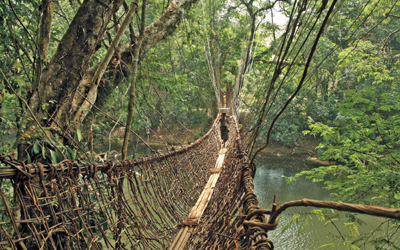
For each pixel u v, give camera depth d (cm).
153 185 246
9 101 252
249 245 112
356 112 287
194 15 643
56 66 290
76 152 249
